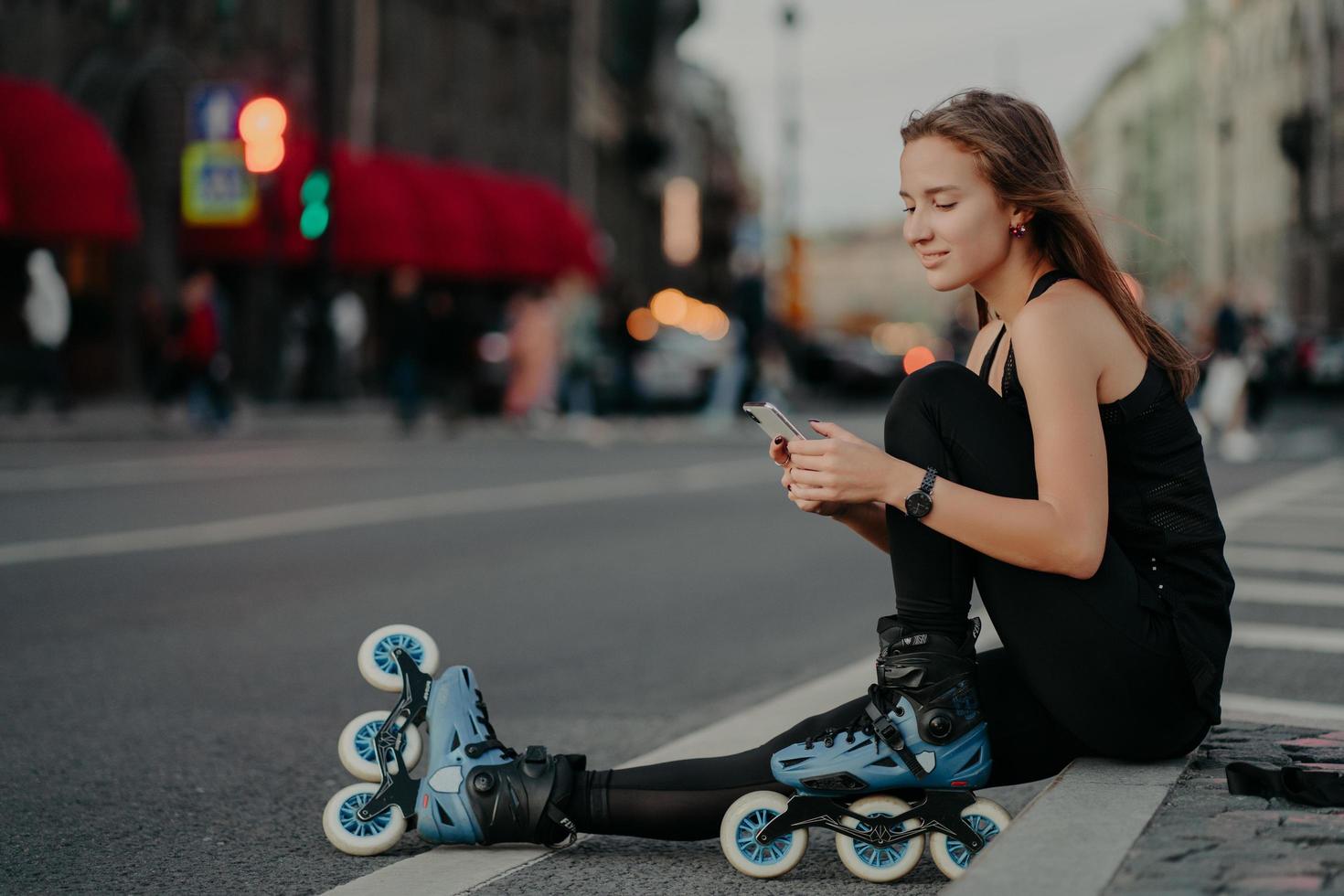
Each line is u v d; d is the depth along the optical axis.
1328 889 2.42
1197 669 3.03
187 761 4.48
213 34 27.53
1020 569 2.97
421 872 3.27
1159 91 82.31
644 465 16.48
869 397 41.62
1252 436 21.28
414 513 11.60
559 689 5.66
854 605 7.78
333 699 5.37
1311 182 54.00
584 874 3.26
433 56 36.56
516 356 23.83
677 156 75.81
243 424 21.36
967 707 3.07
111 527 10.46
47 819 3.85
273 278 24.64
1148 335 3.13
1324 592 7.88
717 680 5.85
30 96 22.14
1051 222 3.13
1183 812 2.87
